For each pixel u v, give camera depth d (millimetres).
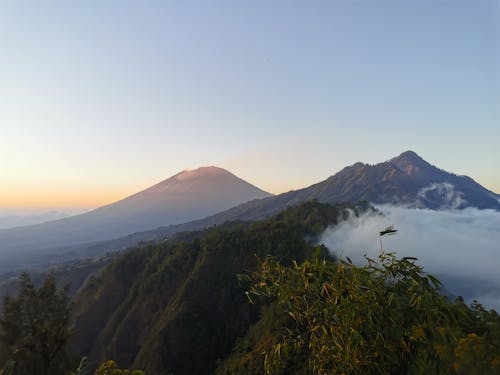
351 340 2803
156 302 84750
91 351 85750
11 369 11445
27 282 14391
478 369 2385
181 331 66500
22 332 13625
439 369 2562
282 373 18875
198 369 63250
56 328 14305
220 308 72688
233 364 48625
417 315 2779
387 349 2752
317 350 3074
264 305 68000
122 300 99250
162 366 60812
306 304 3166
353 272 2980
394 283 2955
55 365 14570
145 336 78312
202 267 81938
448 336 2635
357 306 2855
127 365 75250
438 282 2910
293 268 3311
